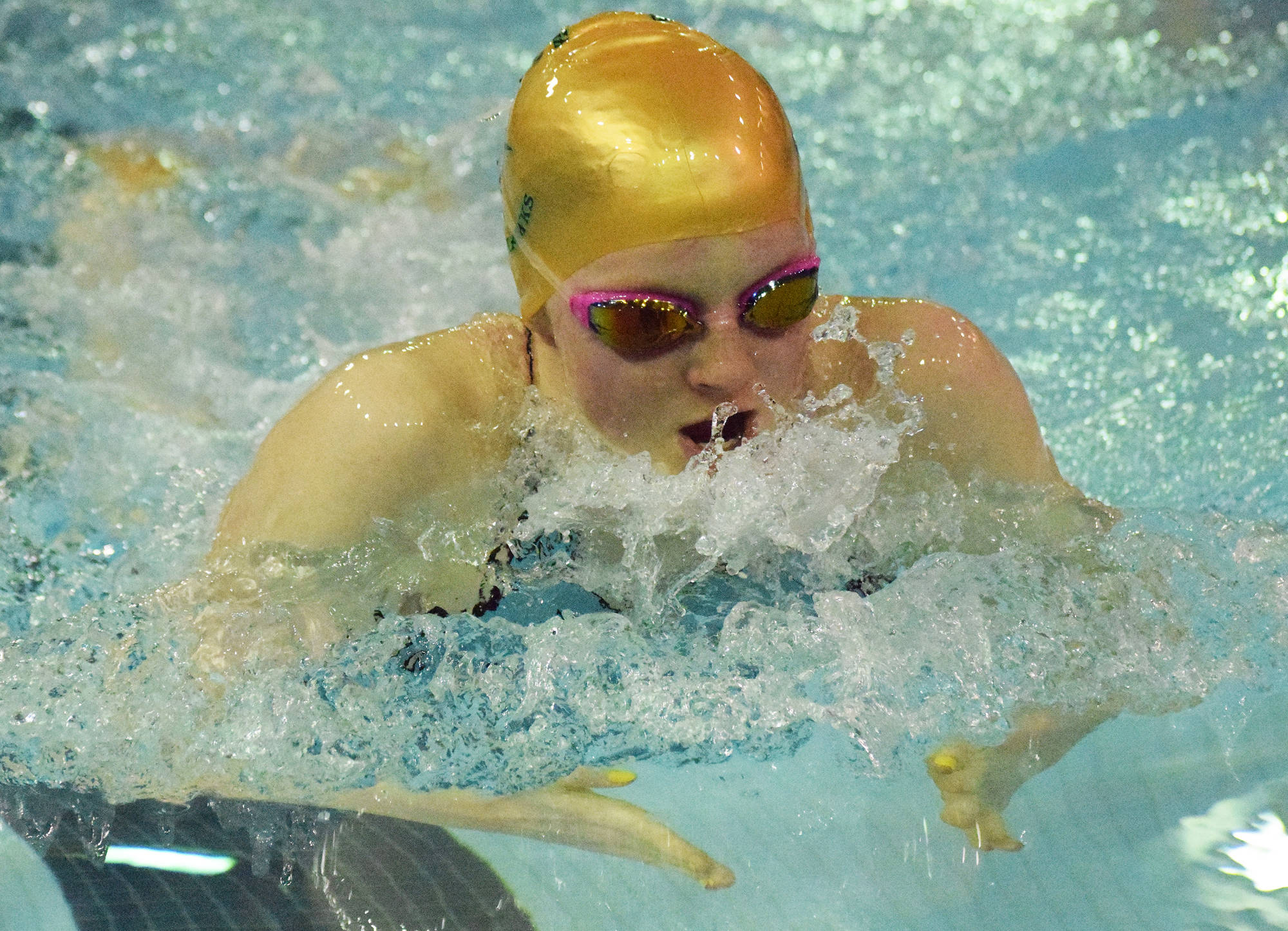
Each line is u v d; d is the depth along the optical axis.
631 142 4.96
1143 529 5.96
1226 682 5.26
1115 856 4.36
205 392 8.20
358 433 5.41
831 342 5.93
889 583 5.91
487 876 4.43
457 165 11.27
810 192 10.87
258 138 11.73
